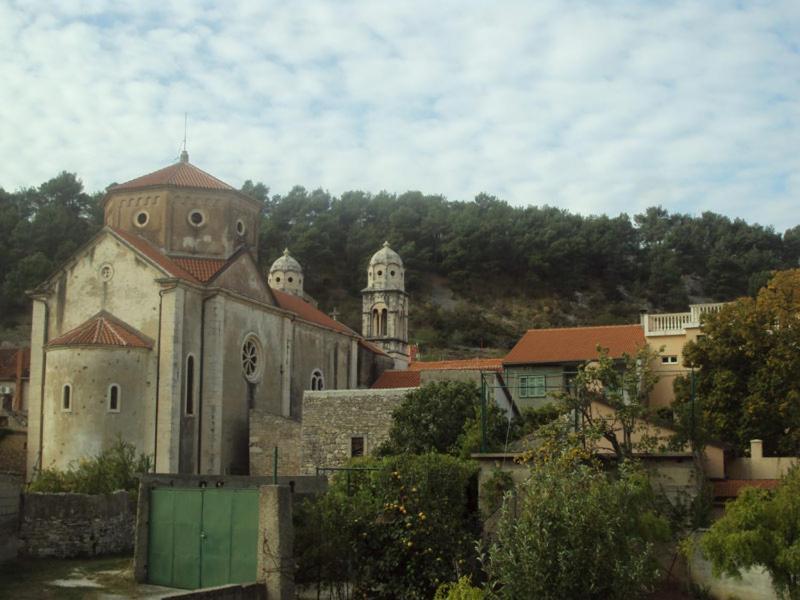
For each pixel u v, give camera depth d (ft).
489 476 106.83
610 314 515.09
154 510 96.17
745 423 151.23
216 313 172.76
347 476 109.19
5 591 85.10
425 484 93.40
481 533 97.50
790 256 539.70
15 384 282.15
